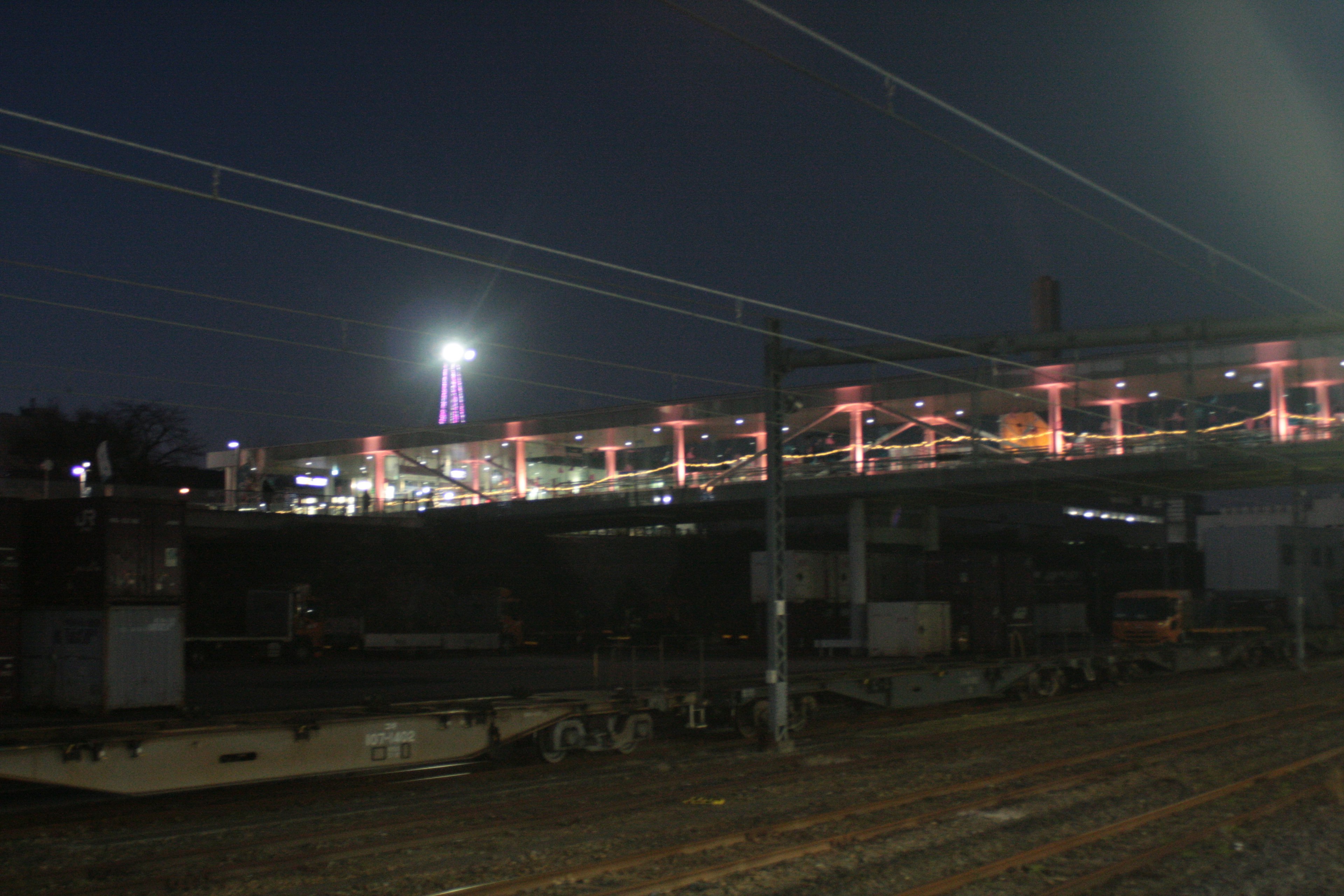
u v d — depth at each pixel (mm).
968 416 63500
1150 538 98375
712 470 76938
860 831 12148
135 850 11836
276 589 48469
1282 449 43250
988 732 22469
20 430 76875
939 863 10867
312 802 14844
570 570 72375
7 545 24500
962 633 46250
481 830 12344
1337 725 22734
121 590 24641
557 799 14484
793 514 62531
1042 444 57625
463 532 69438
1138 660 36188
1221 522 101375
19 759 12445
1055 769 17141
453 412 78250
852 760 18469
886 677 24812
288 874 10531
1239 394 59031
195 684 34062
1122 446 54688
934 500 56000
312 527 61906
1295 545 41969
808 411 64312
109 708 24094
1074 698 30953
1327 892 10078
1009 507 85438
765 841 11734
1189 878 10430
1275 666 44562
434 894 9359
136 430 79000
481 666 44438
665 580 74000
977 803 13914
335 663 47031
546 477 86938
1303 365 51688
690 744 21234
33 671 25281
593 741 18938
